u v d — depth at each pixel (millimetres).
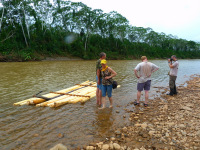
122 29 60812
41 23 43906
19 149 2764
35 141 3025
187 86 8625
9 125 3660
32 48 36250
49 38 41875
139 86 5230
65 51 44312
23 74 11781
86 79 10117
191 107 5070
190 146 2863
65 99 5555
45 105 5023
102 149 2797
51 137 3184
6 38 33719
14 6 37562
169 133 3361
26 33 38062
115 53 55312
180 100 5930
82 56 44594
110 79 4797
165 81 10266
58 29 49156
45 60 35312
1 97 5859
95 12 50438
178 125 3734
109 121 4020
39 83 8547
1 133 3293
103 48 55875
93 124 3824
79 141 3062
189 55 98875
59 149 2639
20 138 3121
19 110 4605
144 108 5078
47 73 12609
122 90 7480
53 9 45469
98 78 5059
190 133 3336
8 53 29625
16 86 7715
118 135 3305
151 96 6590
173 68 6520
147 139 3145
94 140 3111
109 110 4820
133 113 4562
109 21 57375
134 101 5809
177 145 2900
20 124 3725
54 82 8922
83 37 50688
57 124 3771
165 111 4758
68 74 12250
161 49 86062
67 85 8219
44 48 38938
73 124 3795
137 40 80000
